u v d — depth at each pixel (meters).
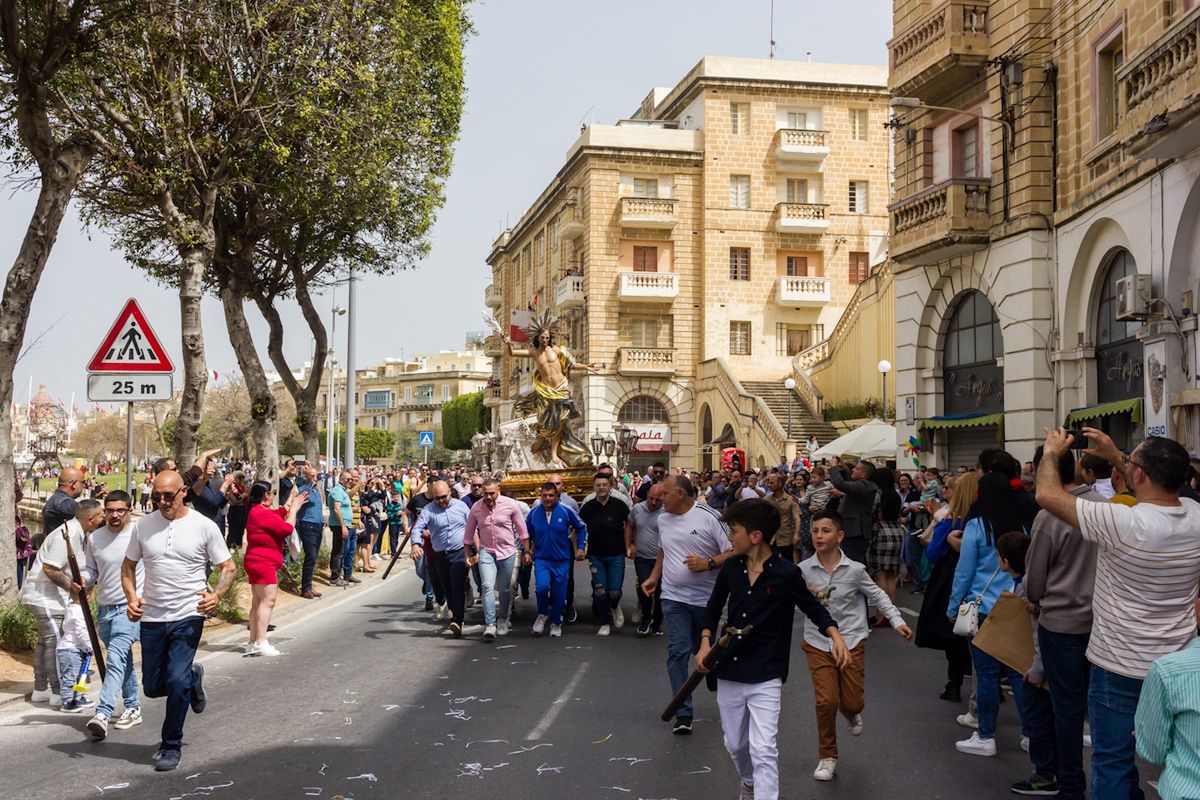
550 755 7.34
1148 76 14.16
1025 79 19.98
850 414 38.59
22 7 11.45
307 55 16.34
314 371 21.86
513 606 15.16
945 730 8.09
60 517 10.67
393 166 19.95
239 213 19.02
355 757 7.30
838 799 6.39
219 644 12.24
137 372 10.68
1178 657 3.51
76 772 7.00
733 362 46.28
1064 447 5.27
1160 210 15.45
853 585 7.14
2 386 10.80
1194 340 14.69
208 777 6.85
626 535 12.88
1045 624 6.19
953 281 22.64
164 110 14.75
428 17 20.25
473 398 79.69
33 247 10.92
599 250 45.66
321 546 20.41
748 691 5.80
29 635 10.52
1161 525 4.93
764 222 46.56
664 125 50.38
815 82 46.59
